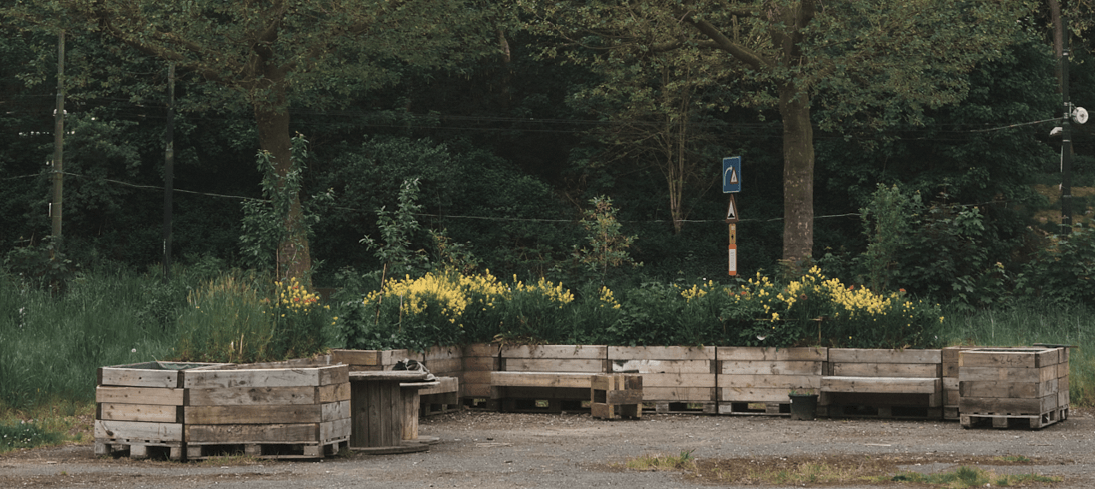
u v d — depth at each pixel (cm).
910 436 999
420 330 1196
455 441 962
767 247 3650
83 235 3438
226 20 2738
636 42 2141
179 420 817
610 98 2959
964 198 3359
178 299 1695
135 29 2147
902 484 693
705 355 1223
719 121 3638
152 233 3438
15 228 3438
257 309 1070
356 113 3709
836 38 1989
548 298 1309
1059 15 3841
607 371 1239
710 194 3881
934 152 3419
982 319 1814
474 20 2541
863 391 1149
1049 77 3412
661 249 3512
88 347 1381
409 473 749
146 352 1385
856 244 3556
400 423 898
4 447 885
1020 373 1043
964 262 2067
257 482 705
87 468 774
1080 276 1947
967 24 2036
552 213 3644
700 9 2022
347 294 1284
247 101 2352
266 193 1252
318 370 821
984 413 1054
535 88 3978
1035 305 1912
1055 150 4366
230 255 3416
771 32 2083
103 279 1962
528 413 1235
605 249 2106
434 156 3500
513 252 3453
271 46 2206
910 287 2050
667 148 3619
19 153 3591
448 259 2039
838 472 741
